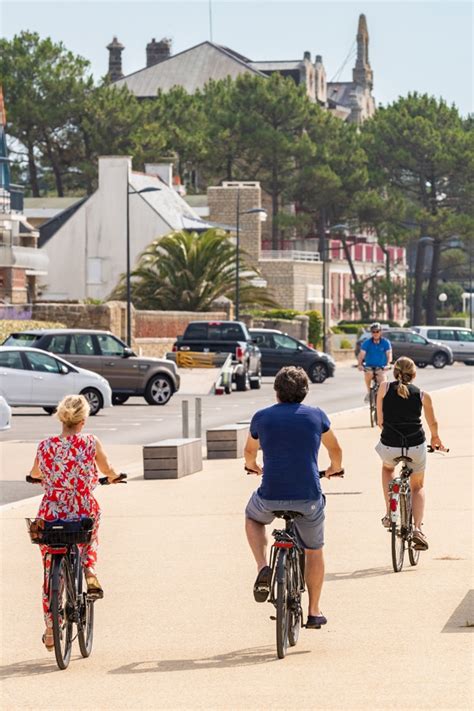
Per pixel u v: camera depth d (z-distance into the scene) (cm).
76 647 2195
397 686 1875
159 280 17775
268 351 12825
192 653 2141
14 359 8119
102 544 3294
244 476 4853
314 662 2048
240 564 2973
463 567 2891
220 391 10650
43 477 2114
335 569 2880
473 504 3916
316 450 2194
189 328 11719
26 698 1877
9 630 2355
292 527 2189
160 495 4297
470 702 1780
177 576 2834
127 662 2092
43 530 2033
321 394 10562
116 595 2641
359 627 2297
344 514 3738
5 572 2920
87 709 1809
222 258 17812
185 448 4900
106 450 5962
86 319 14288
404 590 2633
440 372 15088
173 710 1789
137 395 9231
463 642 2156
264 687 1897
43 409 8869
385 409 2986
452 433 6469
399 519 2941
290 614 2150
